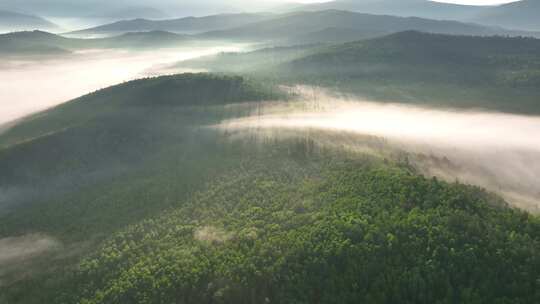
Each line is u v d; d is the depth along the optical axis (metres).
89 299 95.38
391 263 82.25
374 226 94.00
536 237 90.19
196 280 88.94
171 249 106.06
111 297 92.25
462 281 77.50
